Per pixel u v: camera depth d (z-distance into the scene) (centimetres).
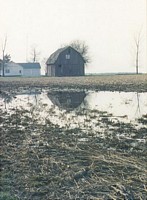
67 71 10112
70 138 1338
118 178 866
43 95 3534
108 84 5003
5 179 860
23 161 1022
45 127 1591
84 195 759
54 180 852
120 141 1270
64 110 2248
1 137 1371
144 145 1205
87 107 2420
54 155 1084
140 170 926
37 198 743
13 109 2316
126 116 1917
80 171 905
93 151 1132
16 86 5125
